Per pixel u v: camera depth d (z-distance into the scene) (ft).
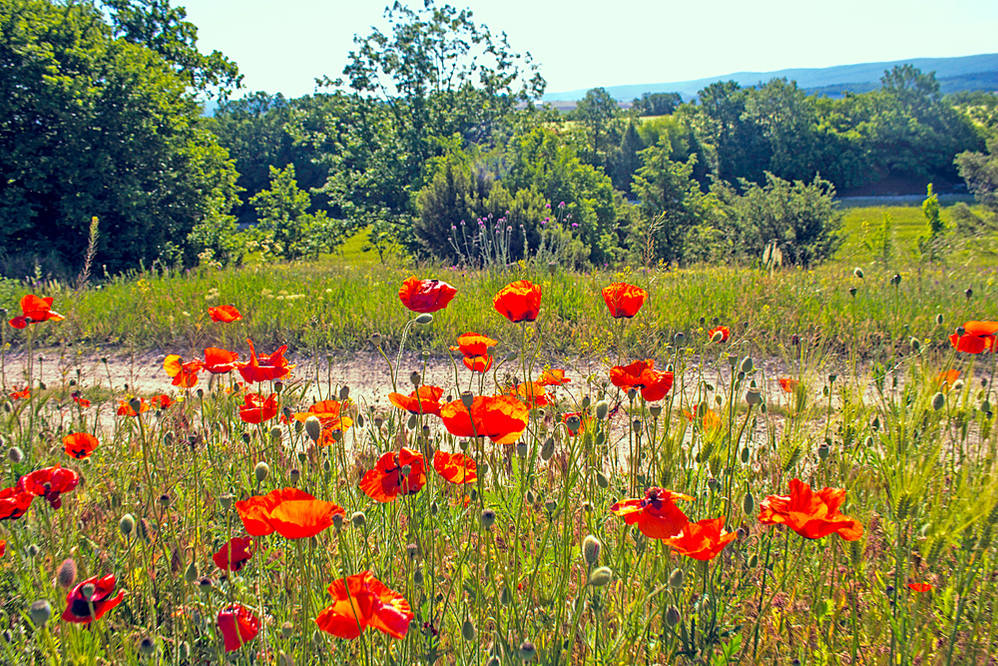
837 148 284.20
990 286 27.12
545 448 6.21
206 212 75.56
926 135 282.97
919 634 6.34
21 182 64.75
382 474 6.51
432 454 6.77
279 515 4.88
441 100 106.01
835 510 6.19
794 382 9.23
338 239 104.78
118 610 6.84
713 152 284.20
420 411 6.72
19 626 6.32
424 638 5.98
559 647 5.56
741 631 6.66
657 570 6.59
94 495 9.30
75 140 62.69
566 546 6.05
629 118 292.81
